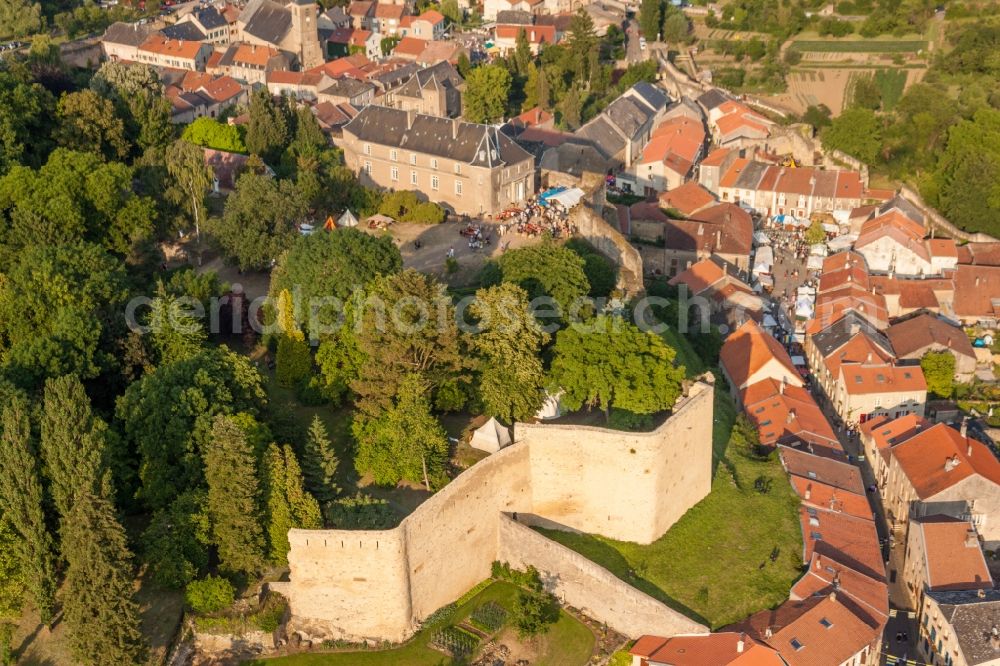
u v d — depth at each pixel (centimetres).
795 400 17700
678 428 13262
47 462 11538
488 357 13800
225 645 11806
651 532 13312
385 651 12169
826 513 14512
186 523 11856
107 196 17138
